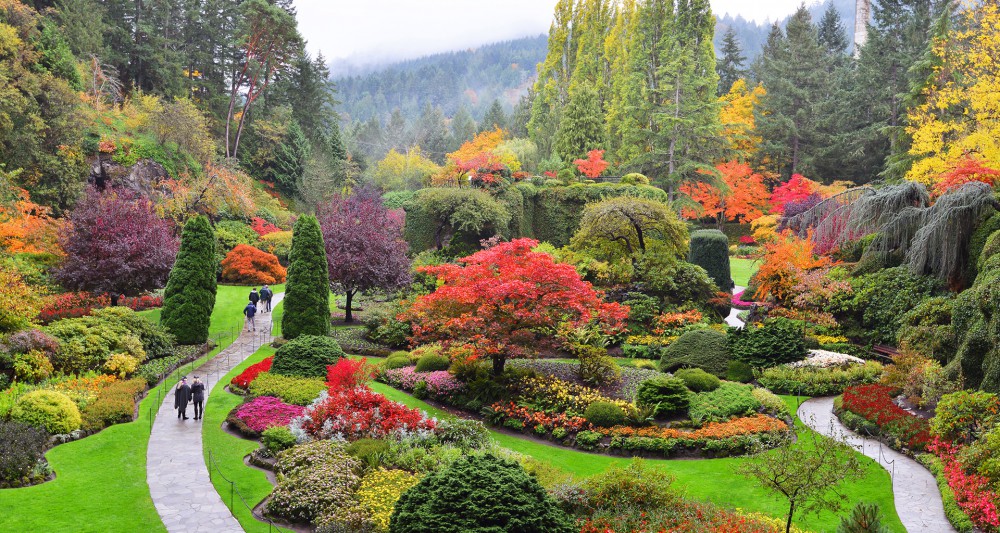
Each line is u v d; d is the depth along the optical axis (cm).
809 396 2302
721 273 3900
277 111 7138
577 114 6059
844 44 9350
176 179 5053
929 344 2253
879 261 2945
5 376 2014
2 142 3925
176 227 4469
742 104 6981
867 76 6431
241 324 3341
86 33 5447
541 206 4991
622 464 1761
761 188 6309
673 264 3359
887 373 2236
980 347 1930
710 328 2869
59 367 2205
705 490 1574
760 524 1279
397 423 1759
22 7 4338
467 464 1166
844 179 6631
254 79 6544
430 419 1866
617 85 7075
